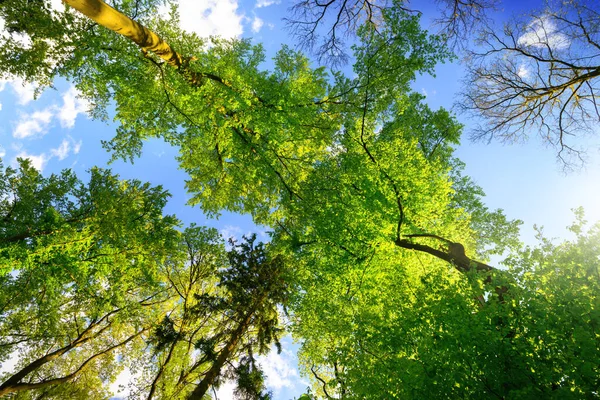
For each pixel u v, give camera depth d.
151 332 14.48
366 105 10.91
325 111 11.22
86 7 4.74
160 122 10.80
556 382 3.81
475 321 4.38
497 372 4.16
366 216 10.86
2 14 6.91
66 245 9.09
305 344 12.77
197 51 9.57
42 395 15.66
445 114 13.16
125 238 10.95
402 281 10.70
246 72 9.54
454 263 8.73
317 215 11.98
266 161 11.20
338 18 9.04
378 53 9.84
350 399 5.24
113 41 8.48
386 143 11.19
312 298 12.59
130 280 12.38
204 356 13.83
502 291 5.63
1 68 7.49
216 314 13.40
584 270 4.69
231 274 12.88
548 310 4.23
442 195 10.73
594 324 3.91
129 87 9.14
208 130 9.89
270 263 12.77
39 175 11.02
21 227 10.07
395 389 4.98
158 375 13.16
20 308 12.35
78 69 9.17
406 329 5.32
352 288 11.97
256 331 12.97
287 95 9.08
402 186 10.61
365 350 5.91
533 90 9.50
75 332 14.84
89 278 11.26
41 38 7.51
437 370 4.58
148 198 12.38
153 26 9.20
